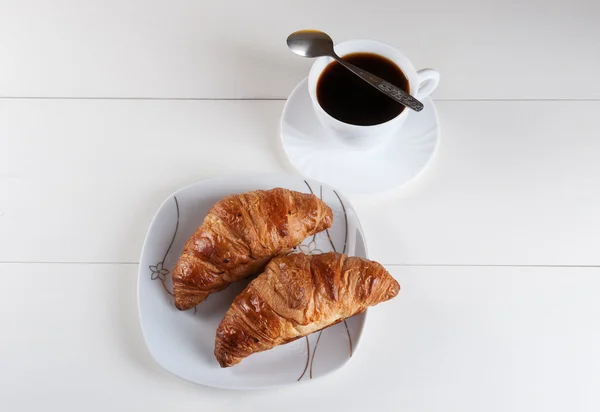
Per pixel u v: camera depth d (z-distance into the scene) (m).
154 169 0.69
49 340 0.64
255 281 0.60
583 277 0.66
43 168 0.69
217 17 0.73
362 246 0.64
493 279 0.66
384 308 0.65
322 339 0.62
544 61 0.72
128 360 0.64
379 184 0.66
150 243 0.64
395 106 0.61
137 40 0.73
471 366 0.64
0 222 0.67
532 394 0.63
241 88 0.71
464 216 0.67
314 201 0.62
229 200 0.61
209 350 0.62
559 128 0.70
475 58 0.72
